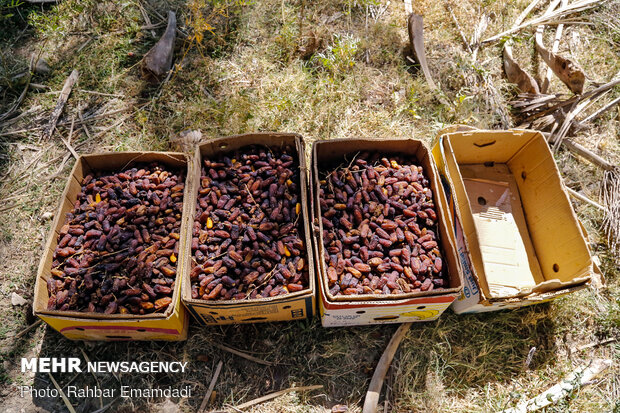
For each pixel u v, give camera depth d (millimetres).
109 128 3602
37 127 3594
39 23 3980
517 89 3934
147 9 4258
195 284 2504
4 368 2666
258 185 2797
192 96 3793
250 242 2590
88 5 4168
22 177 3346
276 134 2863
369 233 2641
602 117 3803
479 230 3066
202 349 2756
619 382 2734
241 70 3949
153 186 2799
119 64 3938
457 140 3020
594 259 2988
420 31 3988
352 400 2650
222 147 2916
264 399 2619
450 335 2828
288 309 2518
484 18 4359
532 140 2979
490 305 2557
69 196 2703
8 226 3135
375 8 4395
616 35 4363
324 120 3666
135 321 2285
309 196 2836
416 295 2322
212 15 3988
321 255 2398
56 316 2262
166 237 2613
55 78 3820
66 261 2521
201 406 2600
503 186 3238
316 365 2736
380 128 3654
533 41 4270
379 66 4055
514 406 2602
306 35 4121
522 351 2811
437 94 3795
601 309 2955
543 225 2961
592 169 3543
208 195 2797
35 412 2564
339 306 2316
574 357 2826
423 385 2686
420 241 2639
